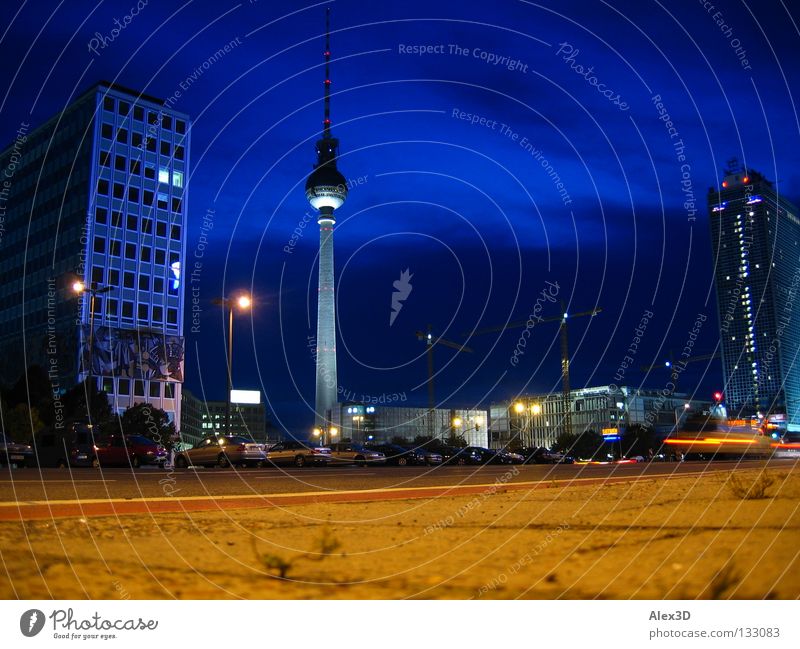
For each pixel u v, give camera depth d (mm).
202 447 37000
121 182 95062
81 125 95438
